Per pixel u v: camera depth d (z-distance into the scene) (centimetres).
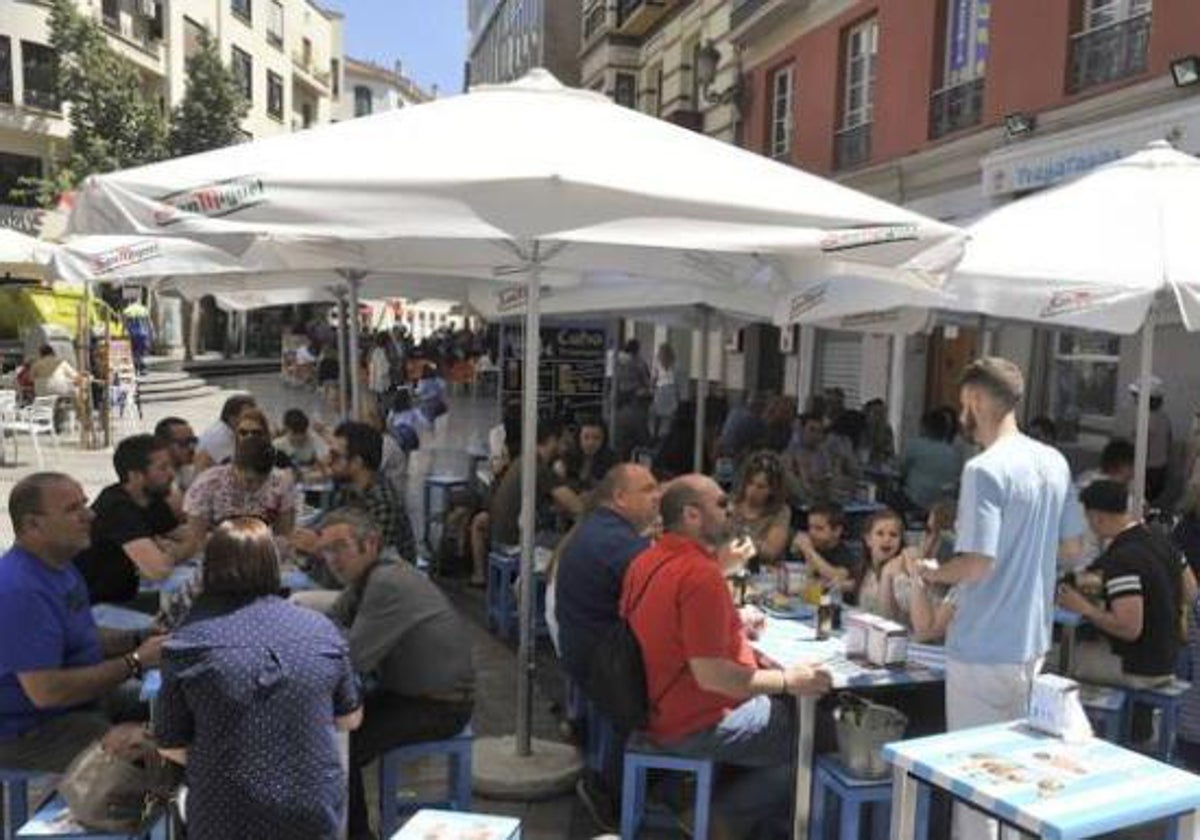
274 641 308
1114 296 466
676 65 2464
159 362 3028
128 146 2977
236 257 666
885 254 398
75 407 1817
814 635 475
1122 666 491
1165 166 549
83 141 2933
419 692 421
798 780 409
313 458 966
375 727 418
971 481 375
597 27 2928
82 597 404
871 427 1223
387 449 929
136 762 337
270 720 300
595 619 461
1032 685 346
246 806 297
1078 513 397
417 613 423
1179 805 283
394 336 3659
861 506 915
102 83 2945
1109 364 1173
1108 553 495
